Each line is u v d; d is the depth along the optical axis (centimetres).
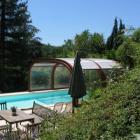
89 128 625
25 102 2328
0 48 3916
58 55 4450
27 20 4016
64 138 660
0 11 3869
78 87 1230
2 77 3903
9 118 1262
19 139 1003
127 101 626
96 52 4188
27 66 4009
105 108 662
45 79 2644
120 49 1528
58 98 2433
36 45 4162
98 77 2373
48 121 926
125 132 557
